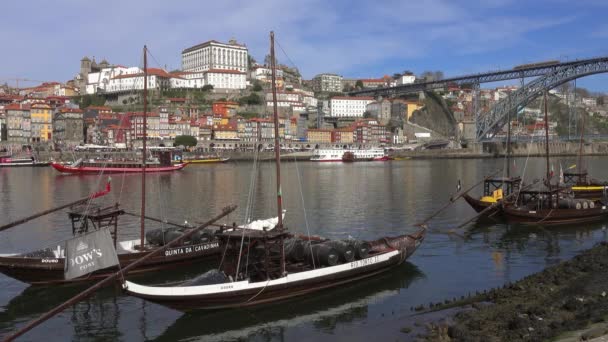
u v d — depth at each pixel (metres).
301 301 24.55
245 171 123.44
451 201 44.91
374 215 51.94
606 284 24.67
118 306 24.53
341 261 26.52
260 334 21.14
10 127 169.62
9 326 22.41
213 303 22.45
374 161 179.75
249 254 24.28
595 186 61.53
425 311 22.73
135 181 96.00
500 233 41.09
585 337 16.77
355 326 21.42
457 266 30.88
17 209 58.34
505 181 48.62
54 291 26.81
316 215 52.28
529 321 19.23
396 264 29.48
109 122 181.38
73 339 20.89
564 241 37.97
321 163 165.75
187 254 30.52
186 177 105.12
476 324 19.52
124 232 41.94
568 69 176.38
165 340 20.75
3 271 25.55
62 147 165.38
